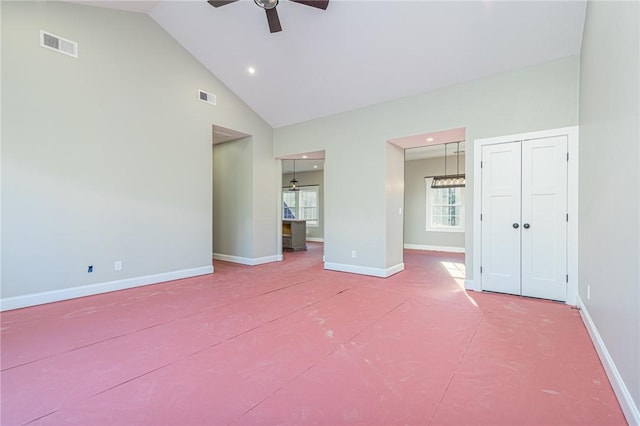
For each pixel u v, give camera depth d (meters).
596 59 2.33
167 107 4.49
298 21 3.76
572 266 3.32
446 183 7.12
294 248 8.20
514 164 3.65
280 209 6.50
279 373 1.95
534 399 1.67
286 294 3.83
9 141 3.12
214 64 4.91
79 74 3.61
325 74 4.50
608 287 1.93
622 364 1.60
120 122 3.98
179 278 4.66
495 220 3.79
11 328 2.67
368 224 4.95
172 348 2.30
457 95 4.04
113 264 3.93
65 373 1.94
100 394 1.72
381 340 2.45
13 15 3.14
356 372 1.96
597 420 1.50
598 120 2.27
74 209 3.58
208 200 5.06
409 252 7.98
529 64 3.53
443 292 3.91
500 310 3.18
